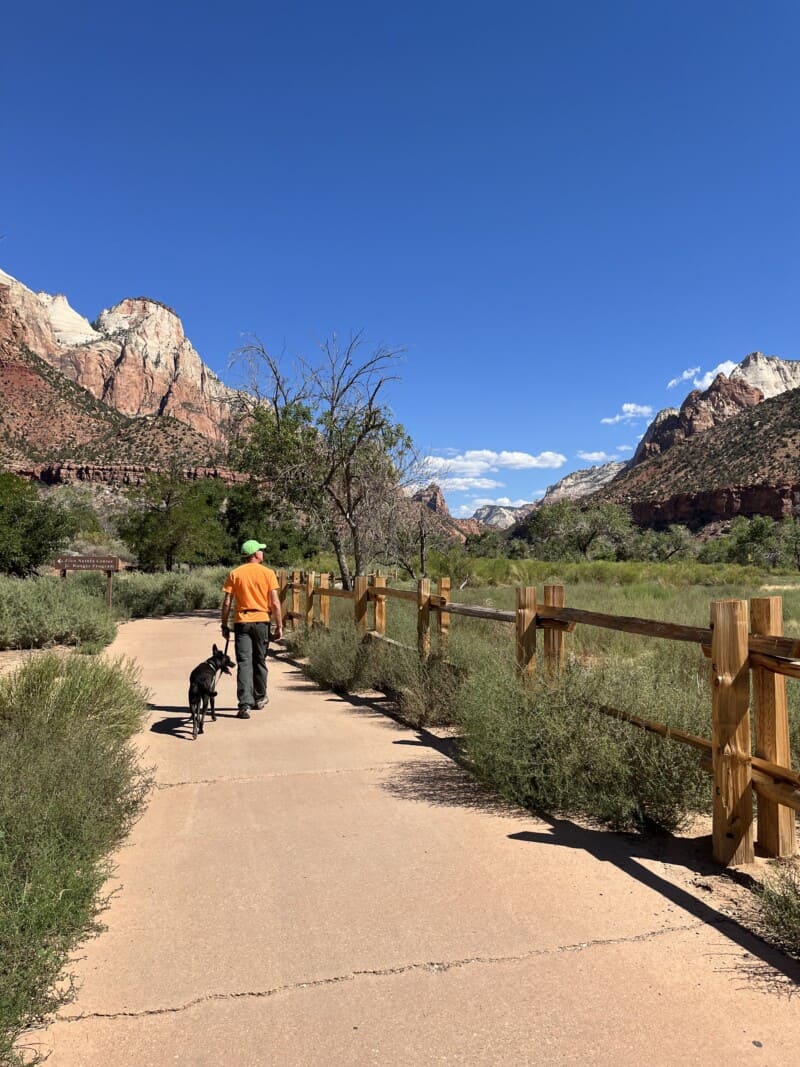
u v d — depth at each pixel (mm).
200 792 4891
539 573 32438
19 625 12133
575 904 3209
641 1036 2297
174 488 33219
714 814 3652
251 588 7410
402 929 3002
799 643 3277
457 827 4176
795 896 2959
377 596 9023
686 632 3938
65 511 27406
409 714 6980
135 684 7641
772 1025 2354
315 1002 2508
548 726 4527
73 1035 2354
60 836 3504
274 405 17656
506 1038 2295
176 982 2646
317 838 4035
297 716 7223
